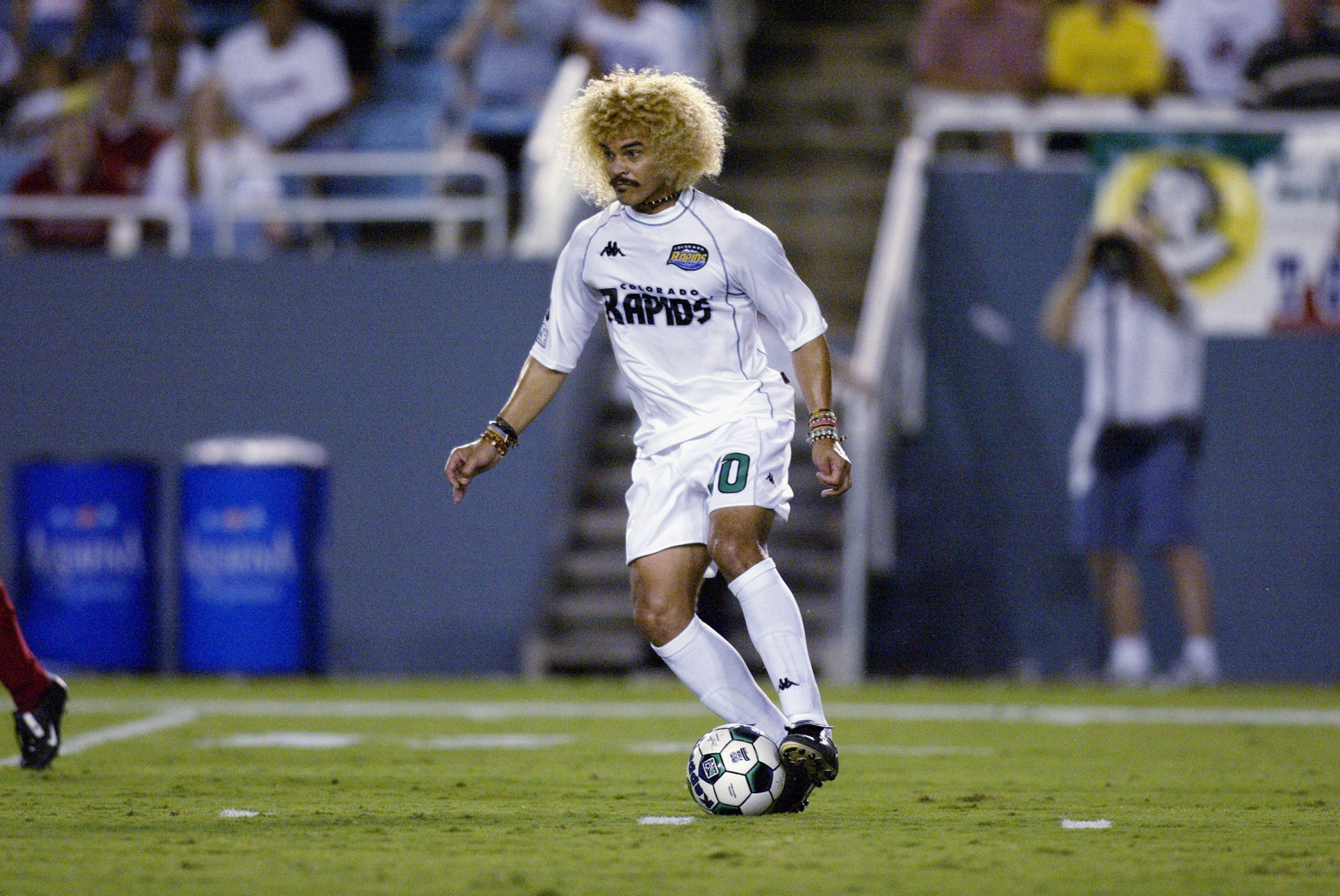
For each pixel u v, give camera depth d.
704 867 13.09
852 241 49.31
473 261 42.34
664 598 16.08
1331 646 42.81
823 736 15.72
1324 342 42.91
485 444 16.64
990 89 48.72
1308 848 14.41
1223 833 15.38
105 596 41.25
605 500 44.62
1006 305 43.88
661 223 15.84
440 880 12.49
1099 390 42.38
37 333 43.31
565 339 16.64
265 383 42.78
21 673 20.25
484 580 41.91
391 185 50.50
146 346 43.09
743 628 41.16
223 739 25.67
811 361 16.08
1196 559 41.81
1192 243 42.94
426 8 53.59
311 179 50.06
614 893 11.91
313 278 42.72
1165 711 33.03
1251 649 42.97
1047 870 13.02
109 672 41.25
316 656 41.31
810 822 15.98
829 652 40.44
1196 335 42.53
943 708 33.66
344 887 12.20
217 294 42.94
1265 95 48.25
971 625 43.84
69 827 15.59
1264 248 42.91
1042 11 48.62
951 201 44.12
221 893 11.98
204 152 49.00
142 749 23.97
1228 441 43.09
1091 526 42.31
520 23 50.03
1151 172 43.19
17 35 52.19
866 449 39.75
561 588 42.88
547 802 17.75
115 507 41.31
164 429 43.00
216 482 40.72
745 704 16.48
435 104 52.31
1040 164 43.94
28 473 41.47
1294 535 42.91
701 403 15.98
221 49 50.81
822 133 53.00
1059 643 43.47
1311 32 48.06
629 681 41.09
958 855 13.79
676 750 24.08
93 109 50.56
